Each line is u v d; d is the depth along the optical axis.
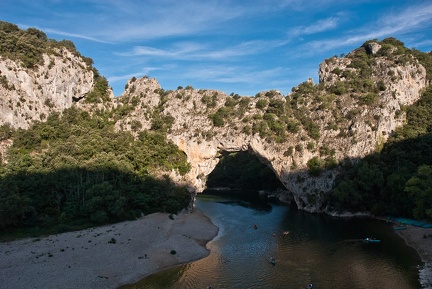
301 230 84.62
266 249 68.81
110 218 81.25
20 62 113.38
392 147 110.19
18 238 65.25
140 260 59.06
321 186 109.44
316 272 55.31
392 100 117.25
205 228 86.50
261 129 115.69
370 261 59.91
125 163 97.62
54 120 114.75
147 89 143.50
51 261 53.66
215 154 119.69
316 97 127.19
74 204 79.56
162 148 113.62
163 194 98.25
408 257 61.59
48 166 89.81
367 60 143.12
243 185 177.00
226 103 130.12
